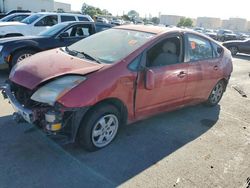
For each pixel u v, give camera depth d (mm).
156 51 3955
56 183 2863
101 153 3506
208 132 4512
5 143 3500
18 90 3451
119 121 3705
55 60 3633
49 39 7328
